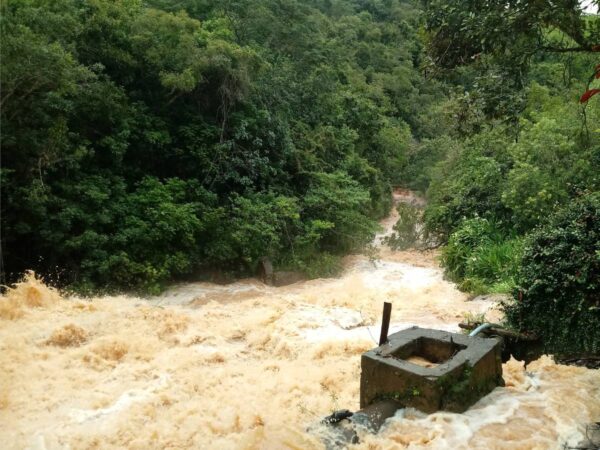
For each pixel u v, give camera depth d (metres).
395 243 18.11
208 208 14.02
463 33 7.02
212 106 15.61
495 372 4.27
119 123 13.09
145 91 14.52
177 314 9.37
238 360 7.65
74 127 12.56
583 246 5.35
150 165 14.48
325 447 3.54
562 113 12.68
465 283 11.98
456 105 8.16
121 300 10.73
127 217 12.59
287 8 20.41
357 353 7.73
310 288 13.71
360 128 24.31
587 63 9.88
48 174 11.87
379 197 23.03
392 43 37.12
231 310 10.40
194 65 13.86
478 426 3.62
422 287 12.91
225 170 15.07
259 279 14.57
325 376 6.64
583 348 5.23
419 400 3.74
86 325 8.54
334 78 23.95
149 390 6.34
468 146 16.59
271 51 19.81
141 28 13.45
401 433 3.53
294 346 8.05
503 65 7.28
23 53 10.23
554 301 5.38
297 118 19.83
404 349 4.22
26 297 9.31
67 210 11.49
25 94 10.84
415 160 27.11
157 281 12.77
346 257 17.05
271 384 6.45
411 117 32.12
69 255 12.01
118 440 5.07
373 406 3.83
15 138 10.85
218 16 17.80
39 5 11.70
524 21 6.40
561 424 3.71
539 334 5.50
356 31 35.47
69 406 5.86
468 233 13.48
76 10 12.54
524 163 12.09
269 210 14.95
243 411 5.54
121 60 13.35
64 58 10.65
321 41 23.16
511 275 11.09
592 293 5.23
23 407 5.80
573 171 11.73
